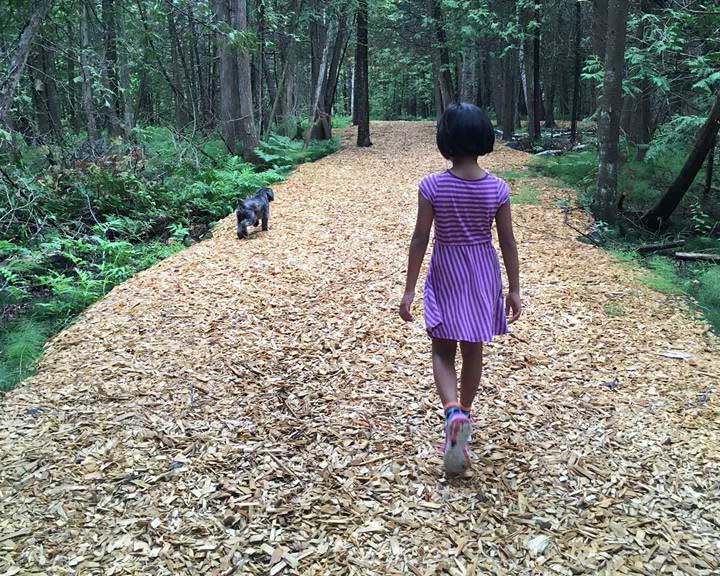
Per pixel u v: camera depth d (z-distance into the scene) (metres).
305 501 2.74
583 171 11.35
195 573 2.34
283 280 5.83
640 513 2.63
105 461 3.05
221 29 9.02
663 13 10.41
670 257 7.06
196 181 10.46
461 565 2.37
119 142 11.70
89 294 5.77
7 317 5.57
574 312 5.02
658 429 3.27
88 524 2.60
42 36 8.94
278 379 3.90
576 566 2.34
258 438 3.25
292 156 14.91
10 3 7.40
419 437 3.24
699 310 5.14
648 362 4.11
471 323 2.72
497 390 3.72
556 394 3.68
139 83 20.28
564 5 18.20
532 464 3.00
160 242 8.32
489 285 2.77
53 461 3.05
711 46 9.89
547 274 6.04
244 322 4.82
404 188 10.81
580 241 7.50
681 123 9.67
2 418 3.48
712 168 9.61
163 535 2.54
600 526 2.56
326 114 19.12
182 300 5.30
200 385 3.83
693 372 3.95
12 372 4.12
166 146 12.56
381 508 2.70
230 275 5.99
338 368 4.04
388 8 20.28
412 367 4.04
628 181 10.12
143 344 4.44
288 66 19.72
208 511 2.68
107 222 8.29
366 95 17.70
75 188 8.87
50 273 6.54
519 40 17.08
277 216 8.74
